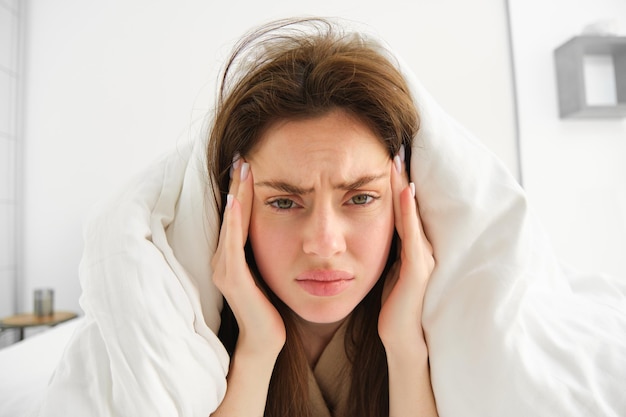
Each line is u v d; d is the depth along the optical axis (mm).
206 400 496
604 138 2387
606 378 495
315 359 684
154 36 2344
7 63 2203
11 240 2193
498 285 517
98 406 451
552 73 2406
